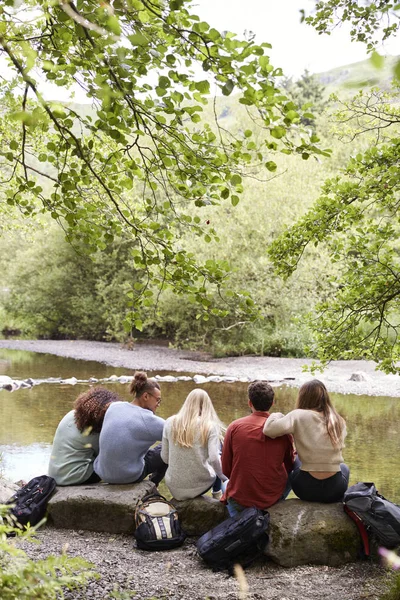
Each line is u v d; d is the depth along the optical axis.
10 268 38.38
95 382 18.09
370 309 6.41
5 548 1.86
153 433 5.61
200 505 5.29
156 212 3.86
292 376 19.34
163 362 23.25
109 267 31.72
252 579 4.41
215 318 25.44
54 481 5.65
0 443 10.45
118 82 2.91
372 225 6.35
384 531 4.50
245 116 23.12
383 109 6.16
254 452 4.95
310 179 24.50
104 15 2.34
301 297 23.30
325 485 4.89
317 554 4.61
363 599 3.94
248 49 2.61
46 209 4.07
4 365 22.11
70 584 1.99
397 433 11.59
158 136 3.43
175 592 4.08
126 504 5.34
